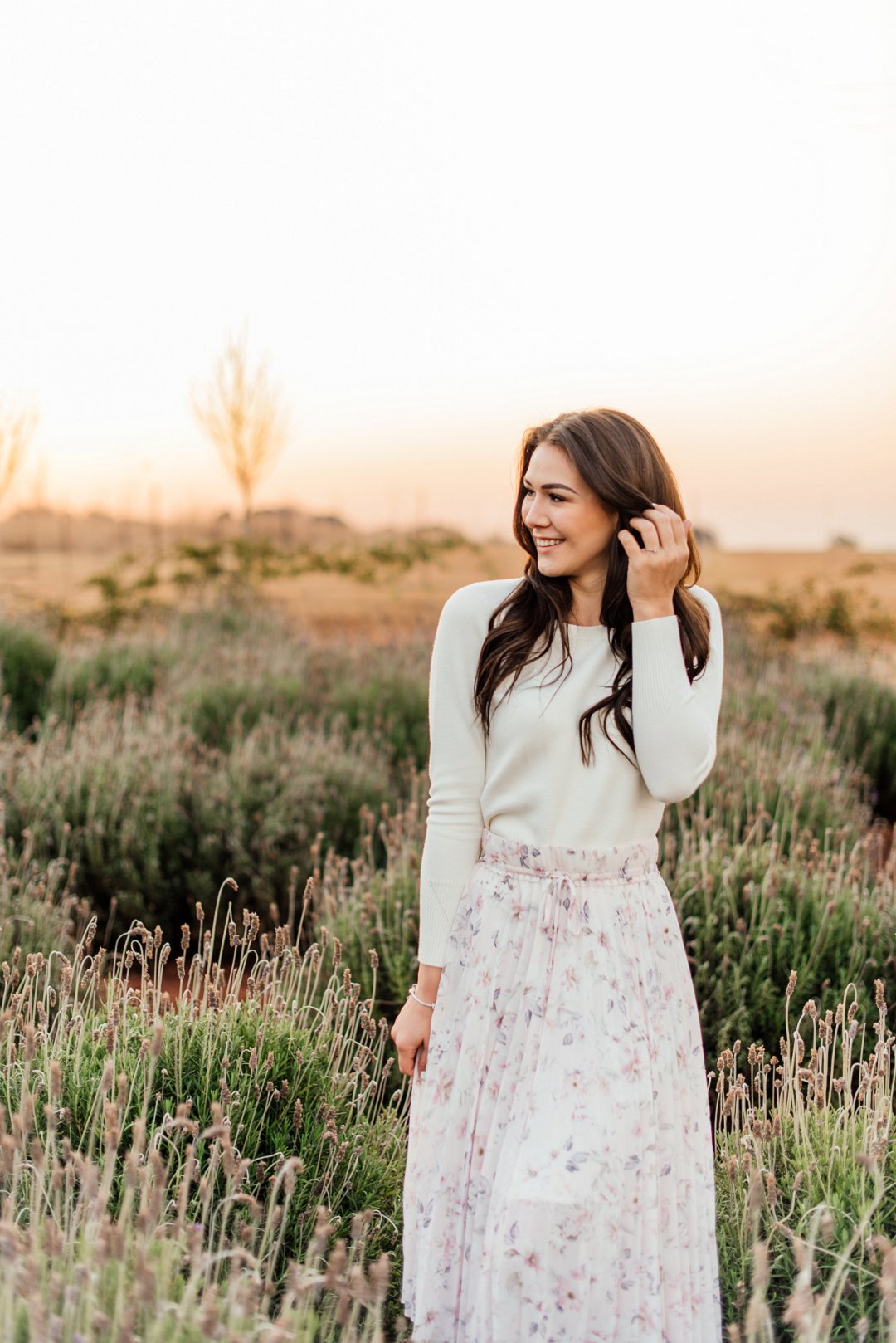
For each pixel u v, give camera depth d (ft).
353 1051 8.48
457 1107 5.88
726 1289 6.63
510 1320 5.27
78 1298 4.82
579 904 5.76
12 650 25.14
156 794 15.58
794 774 15.37
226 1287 5.58
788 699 22.66
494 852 6.07
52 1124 5.64
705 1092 6.08
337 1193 7.21
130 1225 5.69
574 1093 5.44
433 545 43.01
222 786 16.12
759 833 12.15
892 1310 4.89
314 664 26.12
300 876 15.05
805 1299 4.65
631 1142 5.41
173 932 14.94
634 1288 5.40
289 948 8.89
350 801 16.62
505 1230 5.28
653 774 5.69
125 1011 7.49
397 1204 7.47
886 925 10.67
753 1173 5.97
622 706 5.85
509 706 5.93
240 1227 6.14
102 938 14.24
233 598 37.63
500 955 5.84
